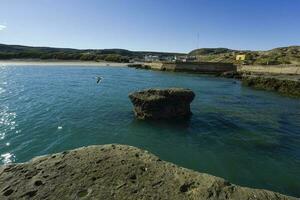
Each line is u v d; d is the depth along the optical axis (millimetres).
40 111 22188
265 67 67688
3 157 12492
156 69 86062
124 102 27219
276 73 61594
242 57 111812
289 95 35438
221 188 5051
